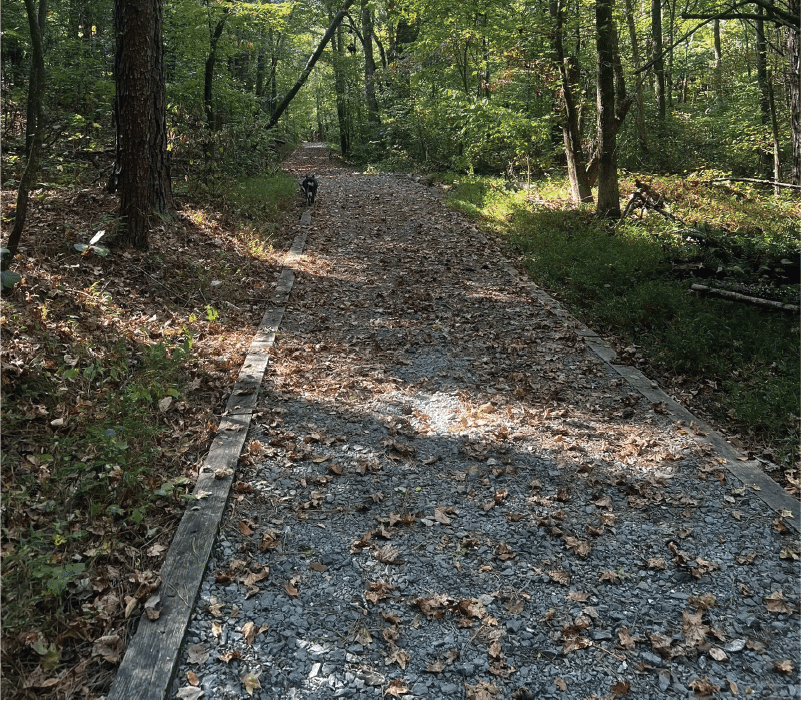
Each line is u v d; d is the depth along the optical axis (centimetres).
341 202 1570
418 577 351
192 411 498
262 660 292
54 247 681
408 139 2538
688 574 359
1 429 396
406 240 1166
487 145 1803
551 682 290
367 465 455
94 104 1257
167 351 568
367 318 770
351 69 3064
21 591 294
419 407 552
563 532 391
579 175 1369
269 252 1007
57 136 1045
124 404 436
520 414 541
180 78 1449
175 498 392
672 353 645
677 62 2291
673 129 1894
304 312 779
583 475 453
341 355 656
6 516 338
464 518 404
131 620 303
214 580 337
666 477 450
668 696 284
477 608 329
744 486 438
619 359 655
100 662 280
